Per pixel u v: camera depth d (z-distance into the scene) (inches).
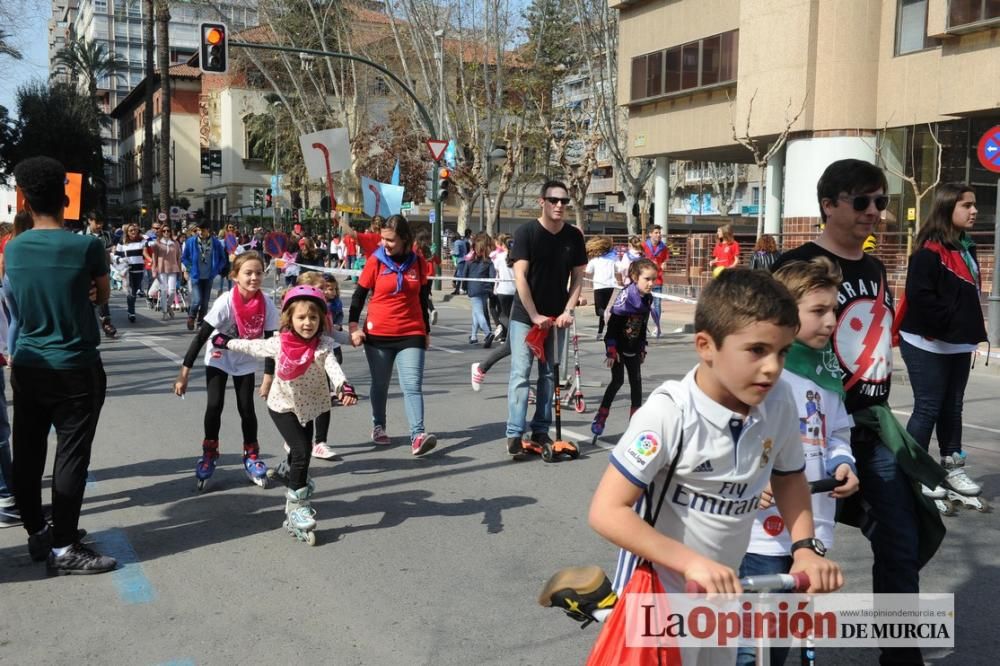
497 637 158.2
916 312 222.1
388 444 302.4
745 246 995.9
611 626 93.0
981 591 178.4
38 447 192.4
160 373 451.2
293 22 1469.0
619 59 1187.9
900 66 852.6
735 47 1003.3
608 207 2979.8
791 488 100.9
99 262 186.7
